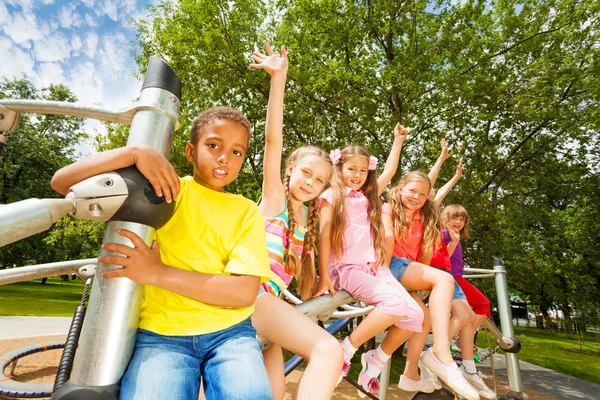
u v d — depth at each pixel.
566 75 10.62
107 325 0.73
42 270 1.25
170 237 1.13
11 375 6.20
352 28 9.98
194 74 10.12
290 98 9.55
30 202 0.63
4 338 8.55
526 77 11.27
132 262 0.75
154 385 0.83
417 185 2.66
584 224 17.05
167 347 0.97
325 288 2.01
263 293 1.45
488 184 12.22
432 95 10.13
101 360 0.71
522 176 14.10
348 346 1.92
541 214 15.59
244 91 9.81
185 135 9.27
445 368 2.05
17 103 0.96
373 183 2.62
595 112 10.46
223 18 10.36
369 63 10.02
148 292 1.06
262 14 11.59
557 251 15.77
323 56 10.75
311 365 1.23
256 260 1.09
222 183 1.21
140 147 0.75
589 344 21.28
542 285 16.45
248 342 1.06
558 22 11.00
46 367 6.81
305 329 1.32
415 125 10.49
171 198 0.77
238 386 0.91
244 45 10.06
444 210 4.25
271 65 1.69
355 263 2.20
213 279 0.96
